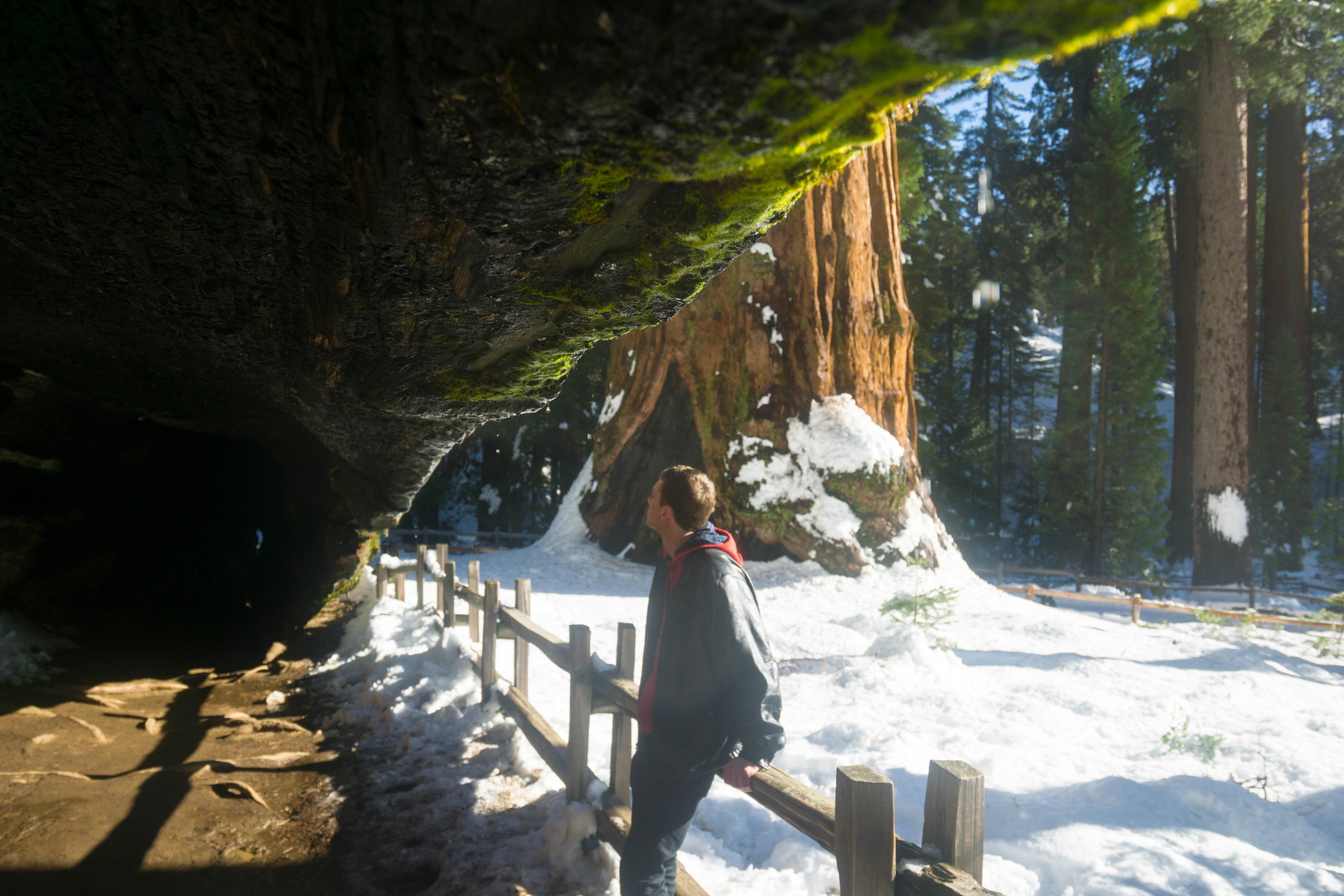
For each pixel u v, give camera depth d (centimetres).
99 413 615
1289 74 1853
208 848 346
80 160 205
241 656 697
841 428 1150
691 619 227
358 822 371
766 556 1170
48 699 529
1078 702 562
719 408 1201
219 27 144
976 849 171
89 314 363
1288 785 436
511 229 180
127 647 673
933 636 718
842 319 1198
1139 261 2217
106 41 158
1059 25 71
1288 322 2781
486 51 115
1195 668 717
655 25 87
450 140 147
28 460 614
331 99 152
